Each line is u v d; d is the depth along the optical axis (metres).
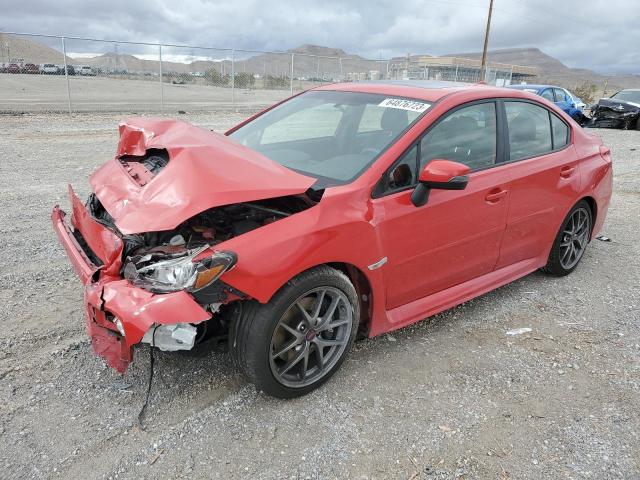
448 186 3.03
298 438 2.66
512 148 3.99
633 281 4.89
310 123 3.89
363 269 3.00
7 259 4.54
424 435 2.74
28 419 2.66
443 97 3.60
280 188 2.73
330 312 2.94
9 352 3.20
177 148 2.78
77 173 7.93
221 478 2.39
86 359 3.18
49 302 3.84
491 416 2.91
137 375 3.05
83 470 2.38
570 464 2.59
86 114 15.77
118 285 2.47
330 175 3.24
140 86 26.06
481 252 3.82
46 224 5.49
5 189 6.78
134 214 2.56
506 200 3.83
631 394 3.16
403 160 3.22
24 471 2.35
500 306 4.25
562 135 4.58
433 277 3.53
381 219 3.05
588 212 4.87
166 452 2.52
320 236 2.75
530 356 3.53
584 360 3.52
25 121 13.52
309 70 25.39
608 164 5.00
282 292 2.67
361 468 2.50
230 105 21.09
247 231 2.85
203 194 2.54
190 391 2.94
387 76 26.06
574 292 4.59
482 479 2.48
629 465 2.60
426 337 3.70
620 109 19.78
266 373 2.73
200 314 2.35
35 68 20.22
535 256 4.48
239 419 2.76
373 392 3.05
